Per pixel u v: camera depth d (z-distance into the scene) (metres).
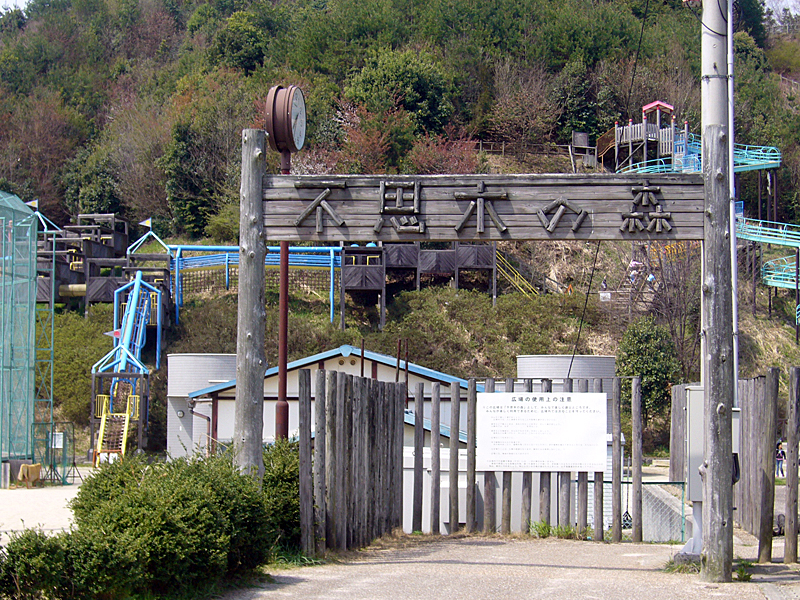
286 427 11.50
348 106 50.97
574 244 45.03
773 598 7.08
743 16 80.69
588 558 9.93
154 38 79.62
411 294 38.31
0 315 22.62
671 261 38.00
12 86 67.69
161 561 6.60
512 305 38.19
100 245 38.75
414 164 47.50
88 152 56.56
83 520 6.96
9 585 6.02
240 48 62.72
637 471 12.34
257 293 9.06
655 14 71.25
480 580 7.93
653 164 44.69
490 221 8.91
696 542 8.96
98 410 30.86
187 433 25.91
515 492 14.57
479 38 62.09
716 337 8.25
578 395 11.97
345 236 9.01
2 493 20.23
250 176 9.07
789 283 42.19
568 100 59.00
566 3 66.50
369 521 10.98
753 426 11.86
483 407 12.08
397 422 12.74
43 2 86.44
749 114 58.09
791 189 56.34
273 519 8.71
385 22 62.06
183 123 49.31
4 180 53.12
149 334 36.28
